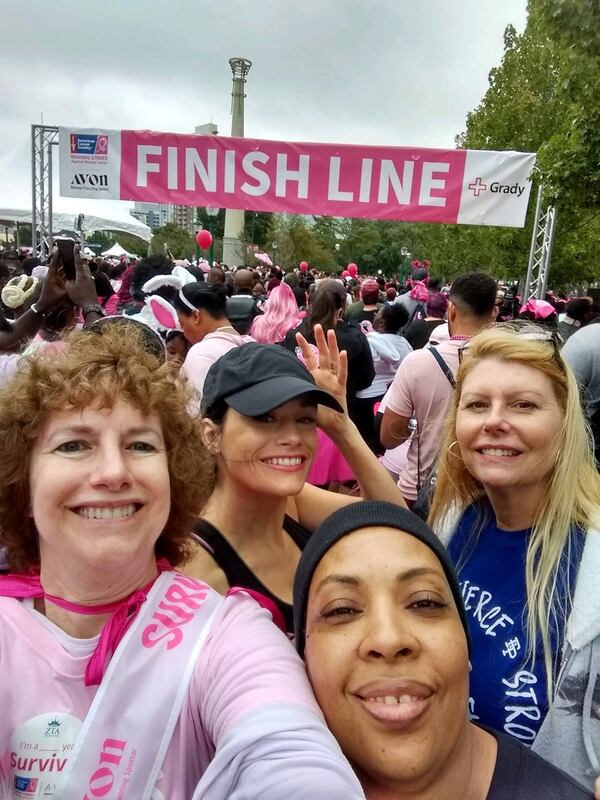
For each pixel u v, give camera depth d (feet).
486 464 2.56
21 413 1.83
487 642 2.49
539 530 2.49
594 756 2.20
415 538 1.92
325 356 3.25
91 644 1.81
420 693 1.70
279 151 11.31
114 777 1.69
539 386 2.52
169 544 2.18
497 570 2.60
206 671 1.76
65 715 1.73
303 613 2.01
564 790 1.85
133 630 1.82
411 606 1.80
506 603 2.51
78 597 1.86
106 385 1.81
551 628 2.34
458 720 1.76
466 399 2.66
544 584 2.39
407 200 11.27
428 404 5.39
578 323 11.37
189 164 11.56
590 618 2.25
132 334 2.17
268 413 2.64
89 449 1.84
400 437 5.82
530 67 36.45
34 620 1.86
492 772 1.91
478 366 2.67
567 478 2.49
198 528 2.72
